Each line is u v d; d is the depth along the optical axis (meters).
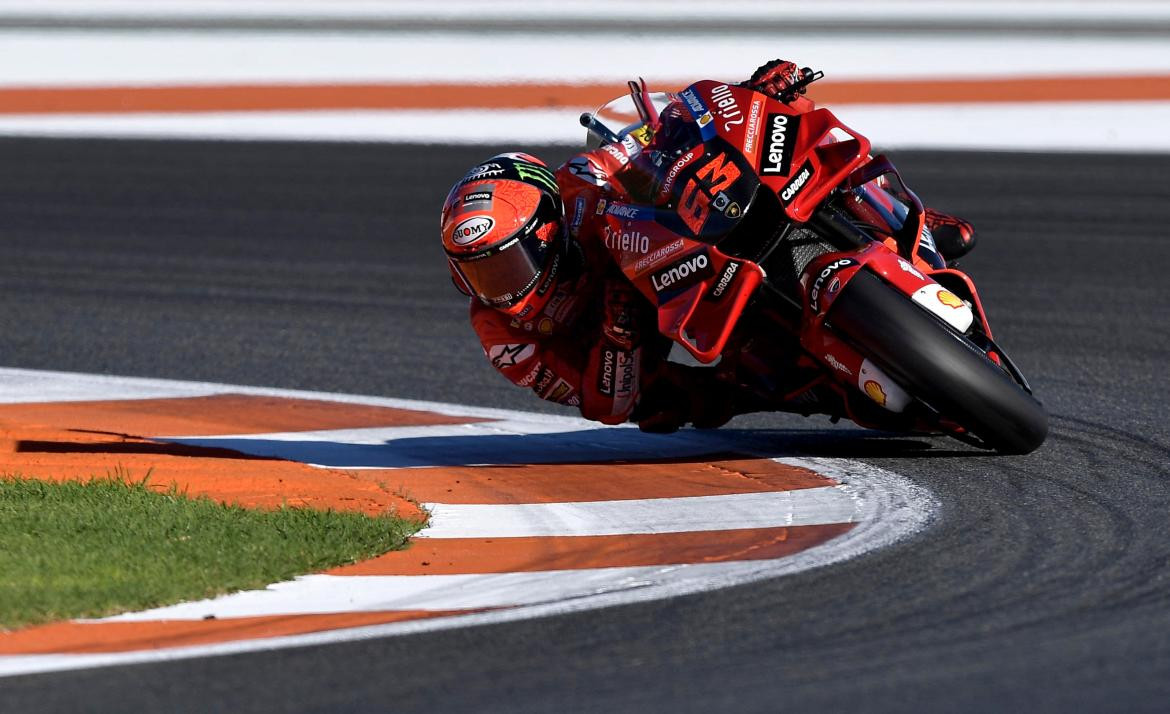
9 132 62.91
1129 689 13.55
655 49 79.44
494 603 16.94
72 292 39.09
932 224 25.59
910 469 22.52
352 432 26.77
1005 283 37.94
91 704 13.87
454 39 81.75
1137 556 17.67
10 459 24.97
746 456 24.06
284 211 48.81
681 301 21.06
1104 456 22.78
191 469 24.19
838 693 13.73
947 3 95.06
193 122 64.50
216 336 34.56
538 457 24.72
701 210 20.98
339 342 33.75
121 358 32.91
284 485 23.12
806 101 22.81
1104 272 38.81
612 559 18.73
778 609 16.25
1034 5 94.25
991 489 21.08
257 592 17.50
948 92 69.00
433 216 47.97
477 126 62.97
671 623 15.90
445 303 37.28
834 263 20.89
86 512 20.39
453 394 29.36
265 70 75.56
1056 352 30.92
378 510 21.61
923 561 17.81
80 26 86.44
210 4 93.06
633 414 23.59
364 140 60.44
